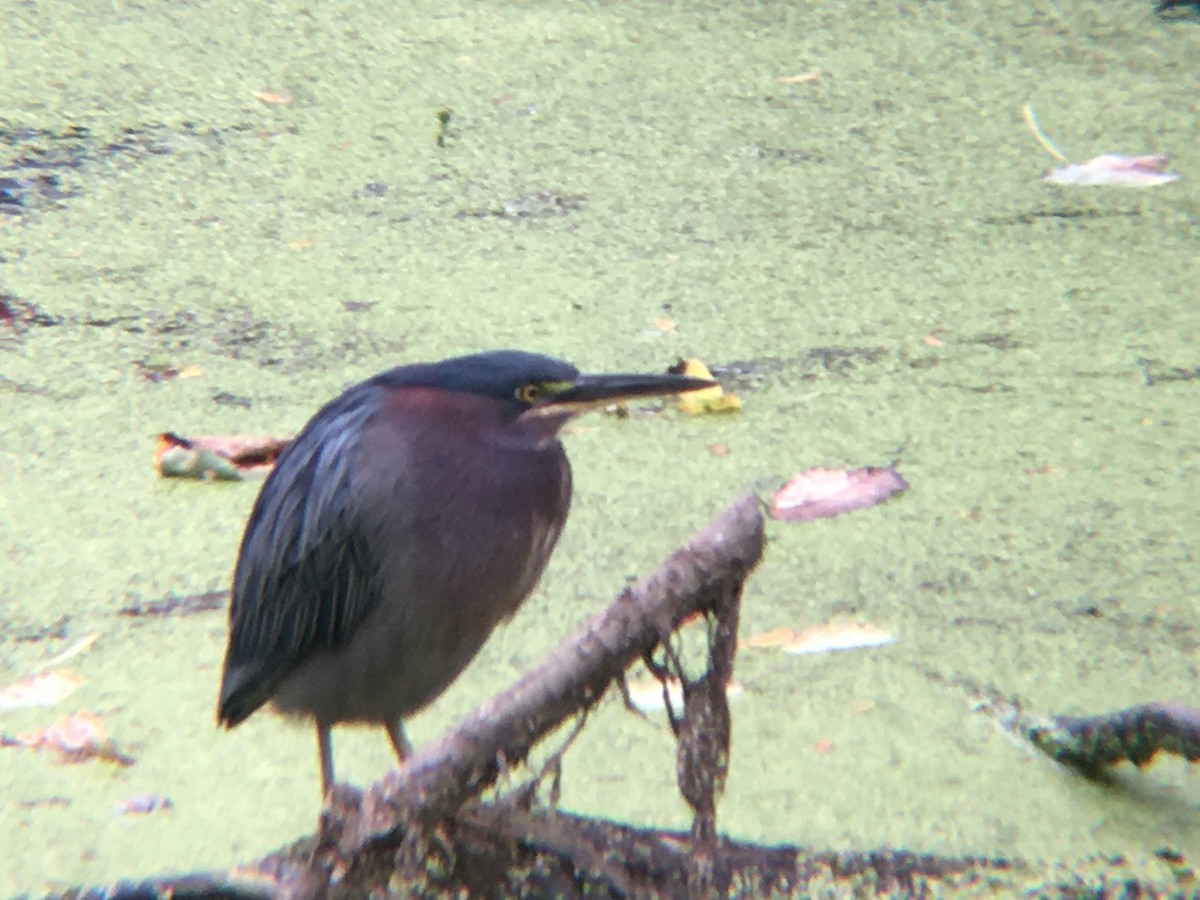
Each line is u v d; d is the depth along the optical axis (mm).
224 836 6824
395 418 7039
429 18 16422
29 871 6574
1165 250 12336
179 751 7434
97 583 8711
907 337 11195
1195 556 8844
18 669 8008
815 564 8820
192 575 8797
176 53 15445
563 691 5836
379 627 7043
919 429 10141
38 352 10953
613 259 12164
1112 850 6750
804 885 6473
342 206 12922
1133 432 10094
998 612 8391
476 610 7082
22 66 15031
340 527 6980
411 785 5816
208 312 11445
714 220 12766
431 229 12602
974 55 15656
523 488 7066
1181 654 8023
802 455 9875
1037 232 12602
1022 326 11336
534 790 6215
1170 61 15523
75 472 9750
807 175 13453
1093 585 8609
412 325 11242
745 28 16281
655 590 5875
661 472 9727
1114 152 13773
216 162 13562
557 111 14484
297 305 11523
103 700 7773
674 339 11055
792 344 11094
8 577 8750
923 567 8781
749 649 8117
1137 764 7109
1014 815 6961
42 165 13414
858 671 7938
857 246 12383
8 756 7379
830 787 7102
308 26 16125
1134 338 11180
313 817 6977
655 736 7430
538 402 7172
